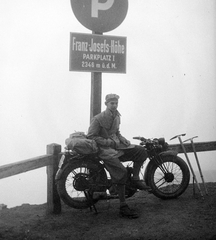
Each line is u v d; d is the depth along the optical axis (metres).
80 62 5.70
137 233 4.34
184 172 5.59
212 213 4.85
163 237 4.20
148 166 5.52
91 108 5.87
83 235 4.37
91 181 5.04
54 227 4.64
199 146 6.17
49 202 5.18
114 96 5.04
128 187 5.10
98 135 5.07
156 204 5.39
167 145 5.70
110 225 4.64
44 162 5.01
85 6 5.70
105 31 5.84
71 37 5.64
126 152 5.17
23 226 4.69
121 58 5.89
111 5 5.82
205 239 4.10
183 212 4.96
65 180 4.96
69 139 5.07
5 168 4.47
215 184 6.61
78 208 5.04
